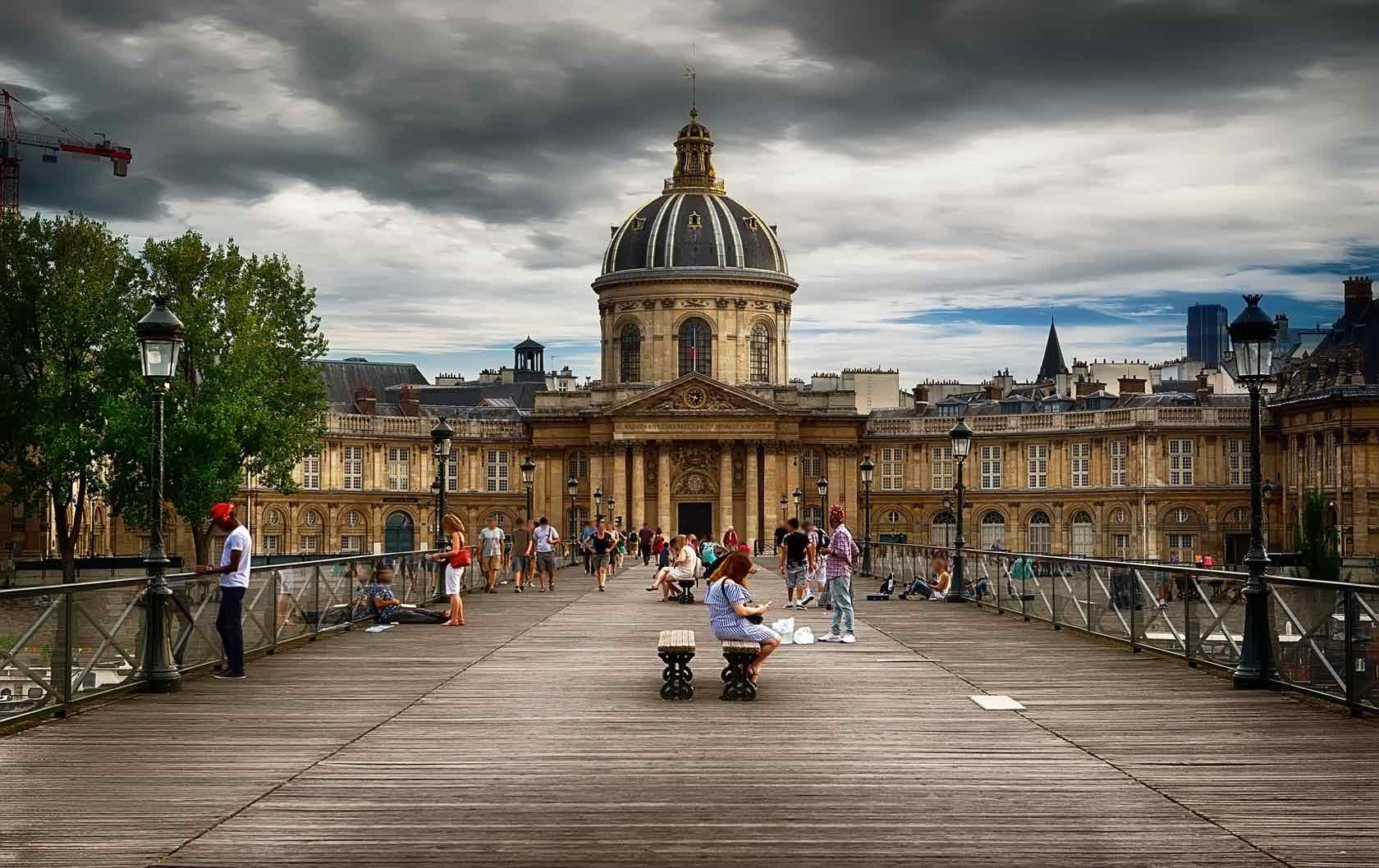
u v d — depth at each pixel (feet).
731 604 44.47
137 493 151.23
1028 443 245.65
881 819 27.99
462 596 98.84
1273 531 224.74
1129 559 231.71
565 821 27.81
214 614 52.39
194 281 158.40
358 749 35.42
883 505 252.01
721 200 261.24
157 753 34.86
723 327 251.80
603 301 258.37
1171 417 229.66
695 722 39.68
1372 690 39.22
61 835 26.76
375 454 246.27
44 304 153.17
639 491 237.45
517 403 311.88
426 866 24.70
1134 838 26.53
